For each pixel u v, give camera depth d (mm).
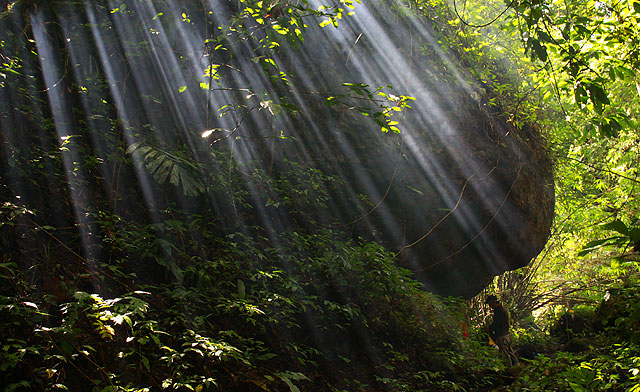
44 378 2707
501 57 8453
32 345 2771
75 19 5176
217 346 3152
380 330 5391
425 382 5039
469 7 8203
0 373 2594
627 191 10328
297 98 6531
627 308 6535
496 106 7746
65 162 4340
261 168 5895
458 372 5680
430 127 7113
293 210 5781
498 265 7871
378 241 6762
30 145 4238
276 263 5012
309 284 5082
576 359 6168
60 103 4812
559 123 8531
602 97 3688
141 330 3373
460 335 6328
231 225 5016
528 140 8039
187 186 4180
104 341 3172
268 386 3650
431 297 6547
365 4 7270
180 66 5746
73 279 3549
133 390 2771
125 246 3881
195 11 5945
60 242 3604
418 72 7207
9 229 3457
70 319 2768
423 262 7289
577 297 11164
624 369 4805
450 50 7633
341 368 4574
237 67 6191
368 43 7137
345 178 6684
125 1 5344
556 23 4078
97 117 4934
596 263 10672
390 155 6887
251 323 4160
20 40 4781
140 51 5426
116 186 4527
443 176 7102
